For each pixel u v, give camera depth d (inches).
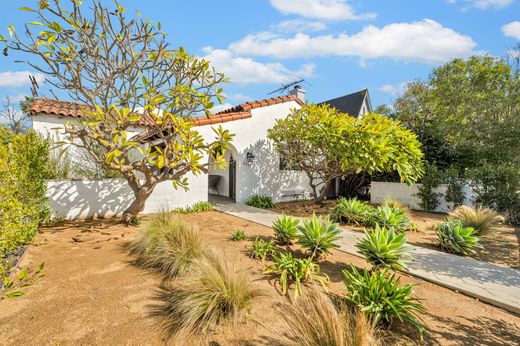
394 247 184.7
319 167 488.4
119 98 300.4
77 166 381.4
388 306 131.0
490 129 603.5
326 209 463.2
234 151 488.4
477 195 429.7
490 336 128.4
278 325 129.3
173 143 291.9
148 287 164.1
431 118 623.8
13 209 162.9
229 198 557.3
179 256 184.2
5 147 225.3
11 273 172.7
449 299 165.0
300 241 215.5
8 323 125.3
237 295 141.3
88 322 128.1
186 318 128.0
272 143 526.9
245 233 287.0
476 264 219.0
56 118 452.4
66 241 245.6
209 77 311.7
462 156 558.9
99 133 264.1
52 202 323.0
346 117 429.4
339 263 216.1
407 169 400.8
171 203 412.5
